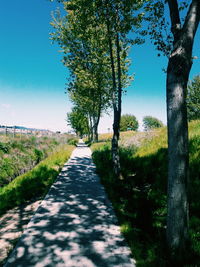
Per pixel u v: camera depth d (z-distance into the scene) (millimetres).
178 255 3438
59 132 46688
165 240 3881
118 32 9141
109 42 9812
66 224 4859
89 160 15828
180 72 3656
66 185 8461
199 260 3330
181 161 3596
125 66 15891
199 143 8836
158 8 5414
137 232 4453
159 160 9422
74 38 17188
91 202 6441
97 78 17422
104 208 5941
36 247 3861
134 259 3547
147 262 3383
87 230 4578
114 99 9984
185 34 3695
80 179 9539
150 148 12141
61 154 17078
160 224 4719
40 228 4645
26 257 3553
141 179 8586
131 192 7258
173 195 3633
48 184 8742
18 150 14594
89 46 15750
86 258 3551
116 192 7340
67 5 9547
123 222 4879
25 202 6840
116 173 9219
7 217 5566
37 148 17844
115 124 9633
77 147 31031
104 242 4086
